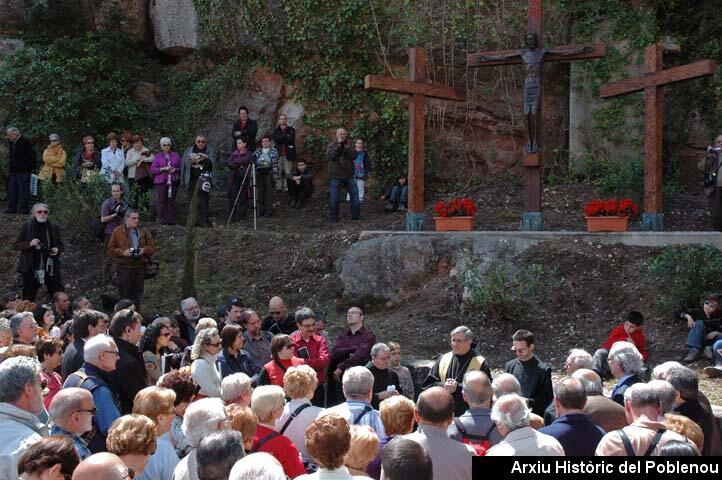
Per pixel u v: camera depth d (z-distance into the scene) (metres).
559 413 4.89
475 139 17.83
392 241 12.70
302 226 16.17
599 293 11.40
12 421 4.36
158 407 4.73
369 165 17.16
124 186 15.58
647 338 10.52
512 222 15.29
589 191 16.20
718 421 6.94
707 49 16.45
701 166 13.88
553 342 10.73
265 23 18.31
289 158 17.28
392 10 17.47
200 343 6.55
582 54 12.80
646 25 16.38
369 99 18.08
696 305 10.73
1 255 14.51
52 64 18.45
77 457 3.62
